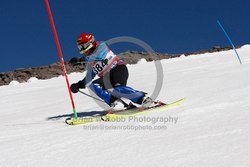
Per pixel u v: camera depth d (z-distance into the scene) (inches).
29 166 168.4
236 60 770.8
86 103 416.8
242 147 155.6
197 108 254.7
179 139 181.8
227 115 224.8
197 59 1002.1
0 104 603.2
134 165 151.8
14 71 1653.5
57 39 309.3
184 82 457.7
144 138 193.5
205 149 159.8
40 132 251.8
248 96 282.7
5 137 248.5
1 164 176.6
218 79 429.4
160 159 154.4
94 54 305.3
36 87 914.7
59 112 370.0
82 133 225.0
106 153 173.5
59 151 187.8
